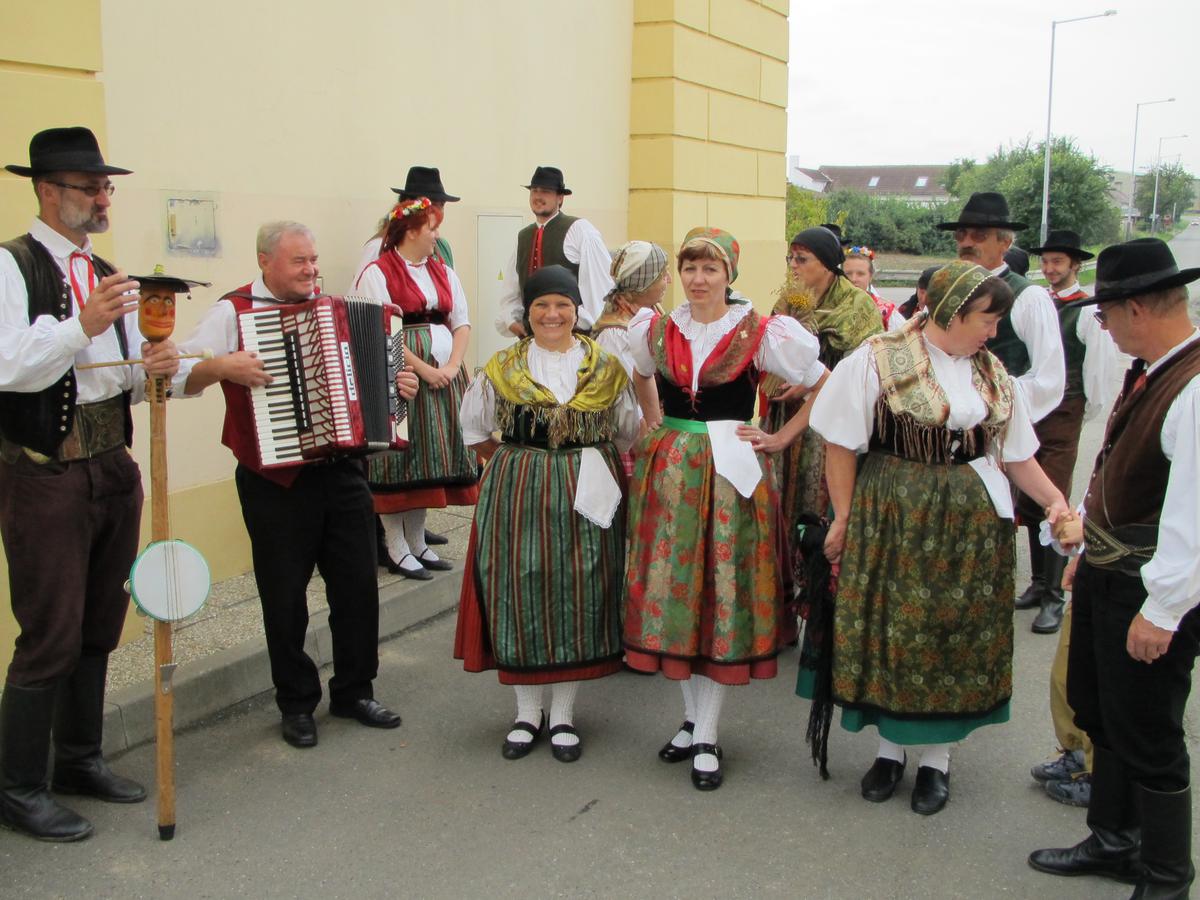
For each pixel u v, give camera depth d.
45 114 3.93
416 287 5.04
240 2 5.01
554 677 3.67
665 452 3.55
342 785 3.60
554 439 3.63
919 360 3.23
